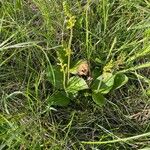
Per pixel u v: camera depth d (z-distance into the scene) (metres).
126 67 0.46
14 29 0.47
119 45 0.47
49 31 0.46
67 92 0.44
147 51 0.45
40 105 0.43
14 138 0.40
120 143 0.43
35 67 0.46
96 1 0.48
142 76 0.46
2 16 0.47
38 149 0.41
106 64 0.44
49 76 0.44
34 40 0.47
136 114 0.45
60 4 0.48
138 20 0.49
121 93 0.46
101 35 0.47
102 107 0.44
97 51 0.47
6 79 0.46
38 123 0.42
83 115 0.44
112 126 0.44
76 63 0.45
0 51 0.46
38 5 0.46
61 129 0.43
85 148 0.43
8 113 0.42
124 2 0.48
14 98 0.44
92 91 0.45
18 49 0.46
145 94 0.45
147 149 0.40
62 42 0.44
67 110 0.45
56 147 0.41
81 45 0.47
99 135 0.44
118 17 0.49
